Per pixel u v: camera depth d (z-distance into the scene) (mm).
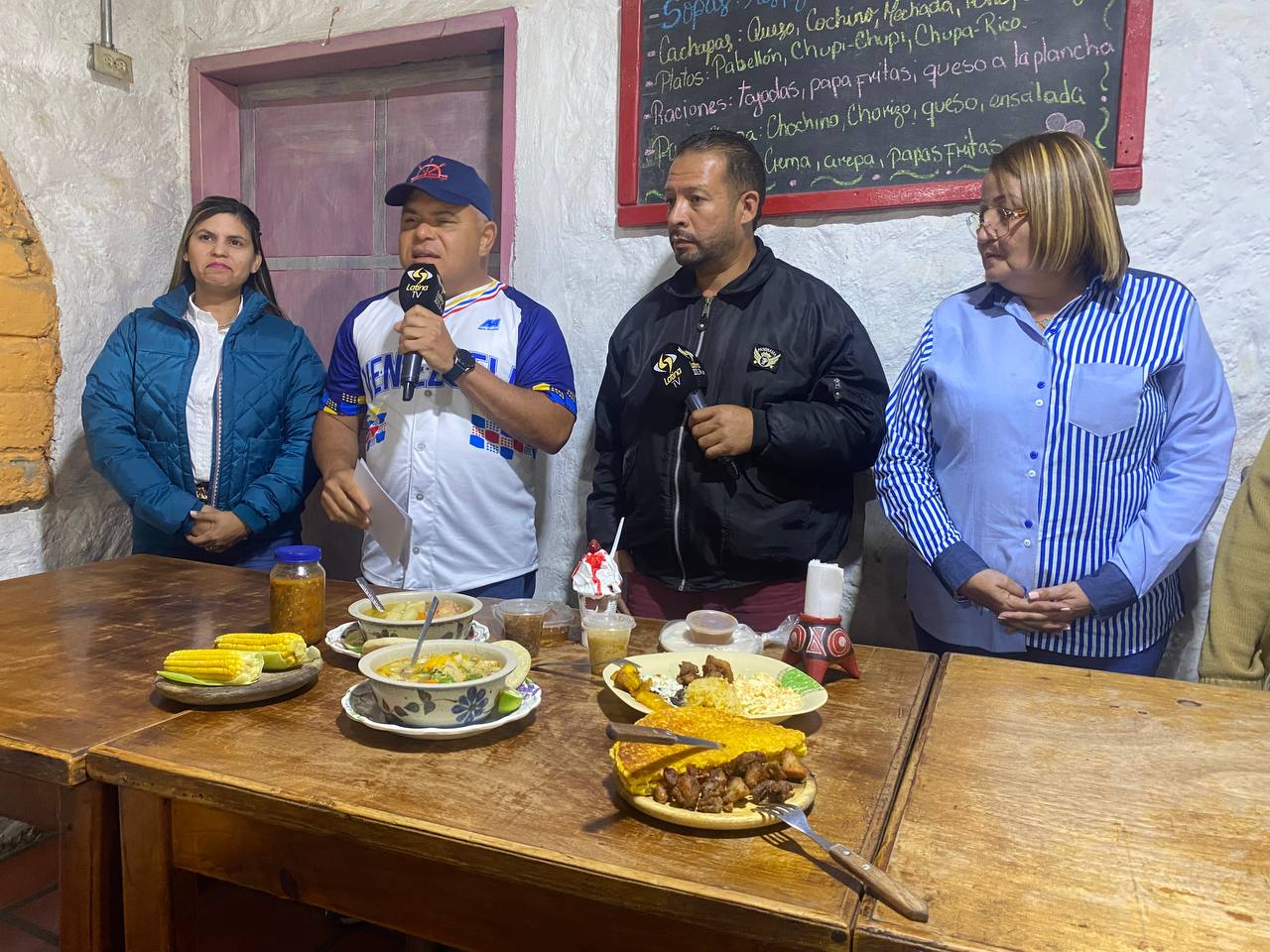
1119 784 1067
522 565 2352
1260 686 1719
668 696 1273
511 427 2162
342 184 3025
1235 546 1733
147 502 2324
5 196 2465
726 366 2082
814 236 2307
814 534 2080
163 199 2965
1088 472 1680
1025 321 1737
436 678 1162
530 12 2549
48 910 2092
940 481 1818
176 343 2457
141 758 1070
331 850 1005
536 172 2586
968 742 1186
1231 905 821
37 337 2549
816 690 1256
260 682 1256
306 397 2525
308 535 3055
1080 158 1617
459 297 2295
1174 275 2021
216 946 1943
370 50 2768
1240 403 2000
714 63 2357
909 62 2168
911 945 762
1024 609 1613
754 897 816
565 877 869
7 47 2480
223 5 2947
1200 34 1953
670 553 2139
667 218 2248
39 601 1781
